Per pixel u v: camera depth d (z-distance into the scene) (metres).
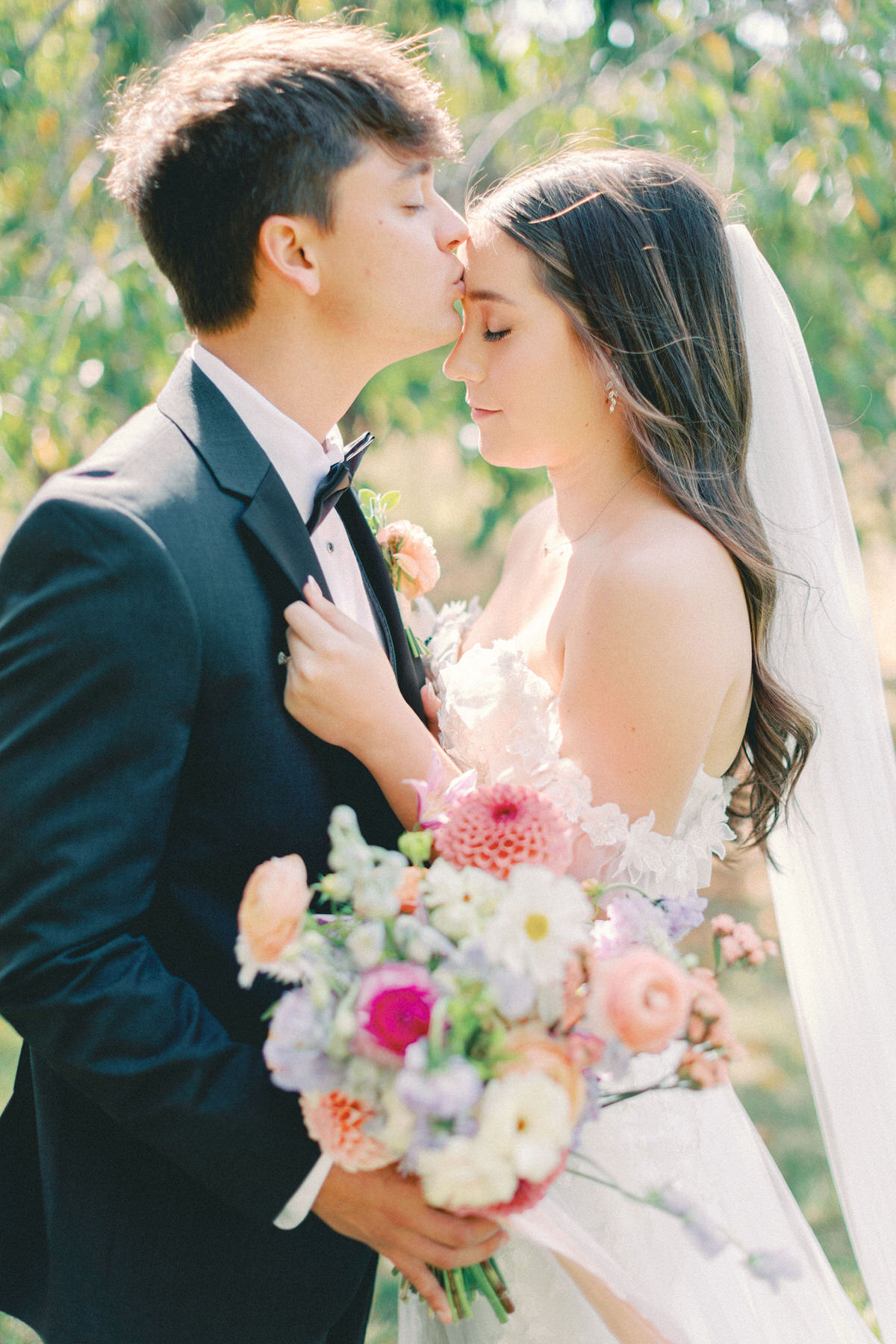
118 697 1.28
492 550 5.35
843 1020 1.98
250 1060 1.32
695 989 1.26
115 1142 1.46
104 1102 1.30
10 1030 4.05
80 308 3.59
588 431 1.76
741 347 1.79
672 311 1.69
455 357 1.76
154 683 1.29
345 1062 1.15
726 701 1.71
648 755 1.59
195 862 1.44
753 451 1.91
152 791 1.31
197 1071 1.28
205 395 1.49
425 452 6.70
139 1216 1.45
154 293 3.63
